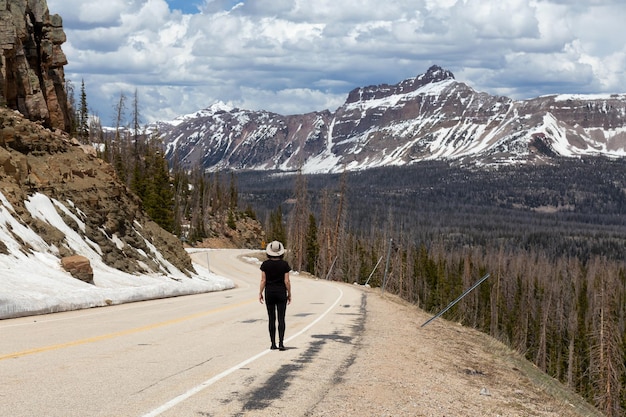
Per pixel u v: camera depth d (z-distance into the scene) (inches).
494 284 4384.8
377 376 390.9
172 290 1207.6
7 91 1333.7
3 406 256.4
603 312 2288.4
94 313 744.3
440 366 482.6
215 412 265.4
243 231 6569.9
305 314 854.5
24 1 1393.9
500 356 687.7
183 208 5871.1
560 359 3388.3
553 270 6230.3
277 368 388.8
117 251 1273.4
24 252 936.9
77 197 1274.6
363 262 4097.0
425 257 4274.1
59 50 1531.7
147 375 342.0
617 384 2178.9
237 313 813.9
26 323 593.9
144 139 5457.7
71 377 326.0
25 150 1229.1
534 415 349.4
